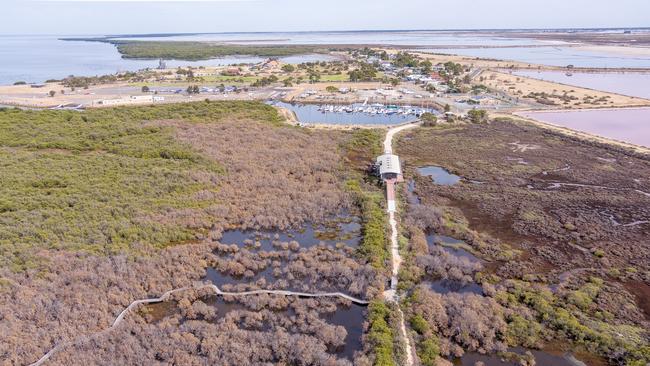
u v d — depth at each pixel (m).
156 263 57.31
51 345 42.81
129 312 48.59
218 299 52.03
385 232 65.25
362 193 79.75
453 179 89.25
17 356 40.69
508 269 58.00
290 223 70.88
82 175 82.69
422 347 43.34
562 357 43.25
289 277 55.38
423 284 53.94
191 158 93.31
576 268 58.19
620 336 45.16
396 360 41.28
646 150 99.75
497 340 44.97
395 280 54.22
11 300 47.81
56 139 103.00
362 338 44.38
